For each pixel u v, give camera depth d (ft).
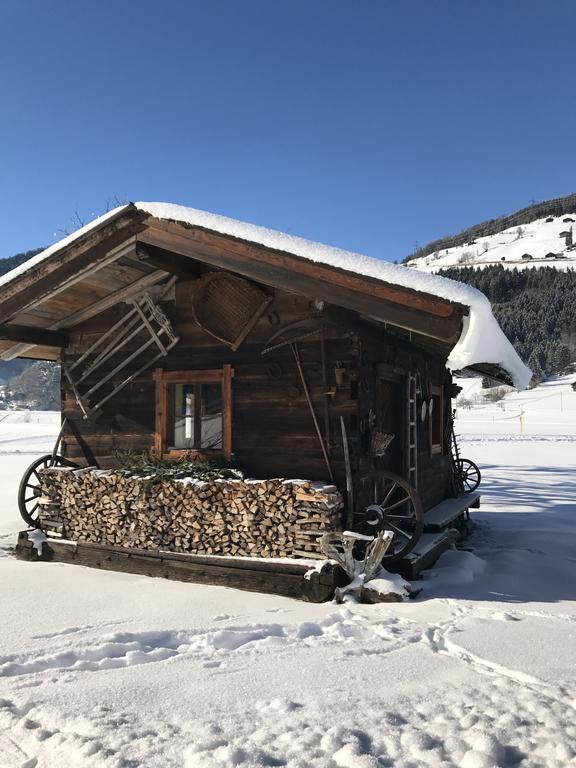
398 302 17.98
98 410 27.50
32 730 10.94
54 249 22.99
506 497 46.78
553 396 257.14
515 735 10.62
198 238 20.95
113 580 22.67
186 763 9.85
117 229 22.20
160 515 23.91
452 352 17.54
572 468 65.72
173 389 26.53
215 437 25.39
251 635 16.14
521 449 88.99
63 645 15.28
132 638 15.85
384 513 22.04
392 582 19.98
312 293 19.43
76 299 26.71
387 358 25.96
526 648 15.02
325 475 22.70
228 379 24.62
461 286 17.16
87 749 10.14
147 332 26.76
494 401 260.42
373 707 11.71
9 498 46.21
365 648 15.01
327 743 10.32
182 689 12.61
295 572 20.90
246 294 23.85
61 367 28.89
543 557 26.68
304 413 23.25
